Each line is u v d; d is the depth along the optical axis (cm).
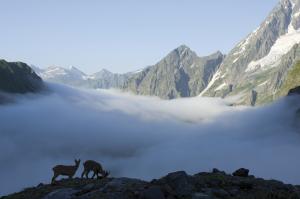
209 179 2406
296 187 2469
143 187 2227
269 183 2428
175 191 2155
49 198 2284
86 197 2166
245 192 2273
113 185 2288
